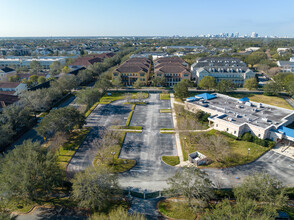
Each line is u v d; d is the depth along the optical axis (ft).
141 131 290.97
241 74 525.75
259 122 276.41
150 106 392.88
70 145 255.09
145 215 156.25
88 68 635.66
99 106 393.70
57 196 176.14
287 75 499.10
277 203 143.95
